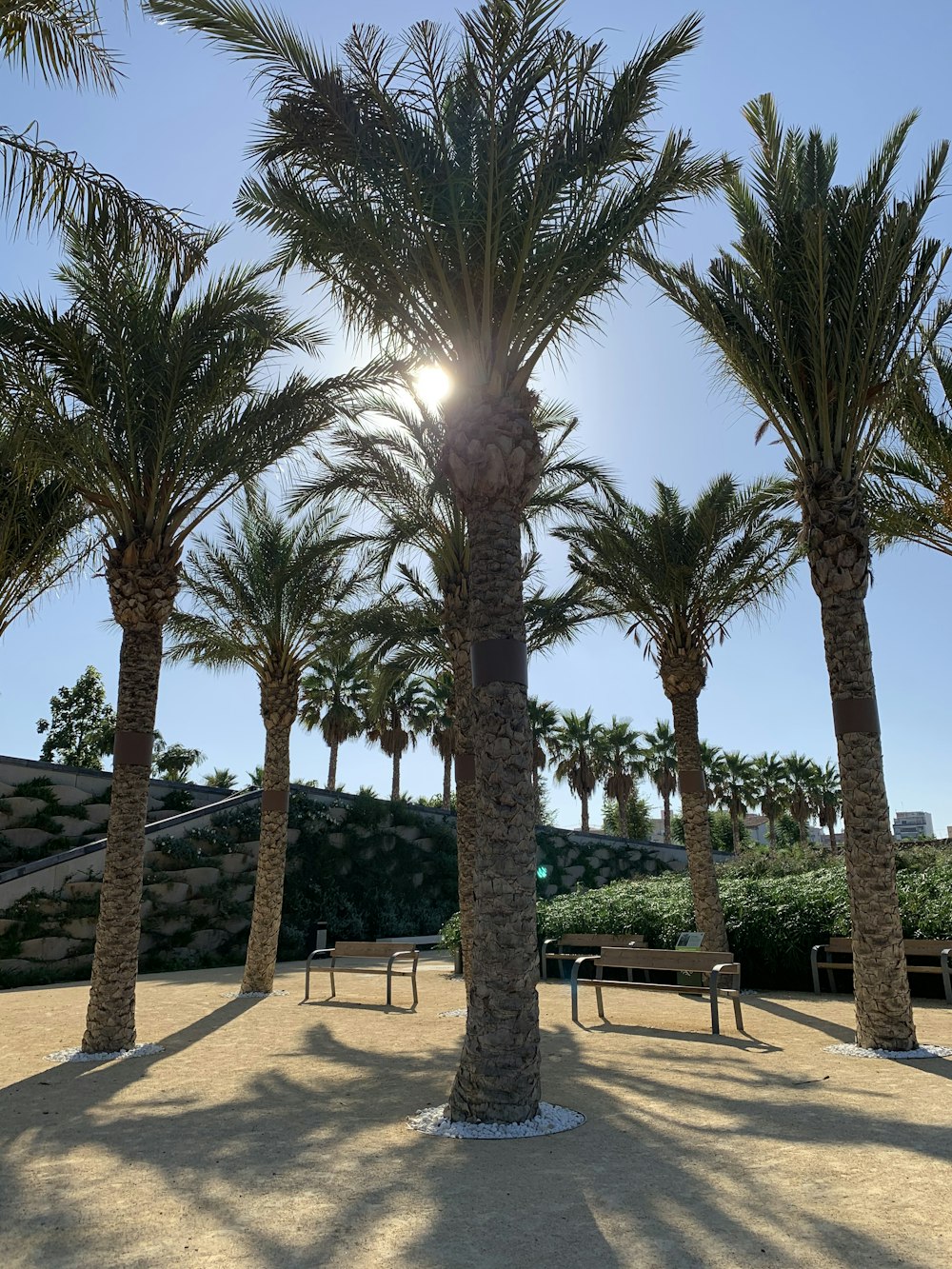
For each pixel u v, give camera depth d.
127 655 10.32
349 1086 7.36
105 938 9.68
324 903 25.55
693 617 15.59
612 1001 12.57
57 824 23.94
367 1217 4.22
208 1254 3.82
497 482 6.95
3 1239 4.09
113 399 10.28
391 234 7.34
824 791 55.44
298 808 26.30
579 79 7.29
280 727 15.39
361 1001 13.16
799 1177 4.62
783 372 9.83
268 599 15.07
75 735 39.94
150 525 10.46
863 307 9.37
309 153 7.54
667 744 51.81
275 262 8.98
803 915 13.46
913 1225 3.92
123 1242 3.99
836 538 9.30
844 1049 8.45
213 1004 13.23
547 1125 5.80
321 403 11.33
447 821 30.94
